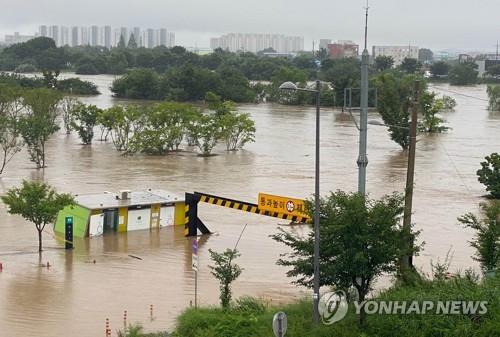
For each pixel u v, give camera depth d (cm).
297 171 9400
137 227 6131
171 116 11756
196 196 5909
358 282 2894
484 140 13562
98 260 5122
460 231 6103
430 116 14975
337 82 19238
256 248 5491
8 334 3525
